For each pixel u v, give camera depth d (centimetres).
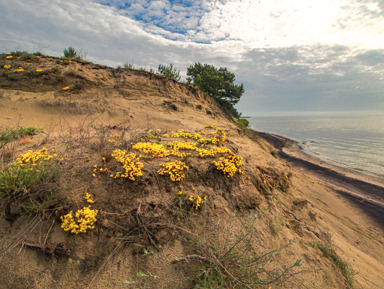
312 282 372
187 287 277
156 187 384
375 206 1450
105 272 278
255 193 505
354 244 840
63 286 258
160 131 797
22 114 1097
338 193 1634
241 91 3756
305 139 6450
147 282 272
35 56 1636
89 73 1593
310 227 604
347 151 4297
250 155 952
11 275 255
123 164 395
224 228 388
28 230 288
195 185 426
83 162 395
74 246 287
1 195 303
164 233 339
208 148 583
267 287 307
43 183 318
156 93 1781
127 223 325
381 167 2816
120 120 1227
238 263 308
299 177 1695
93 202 325
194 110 1841
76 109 1248
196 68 3812
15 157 395
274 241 430
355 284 434
